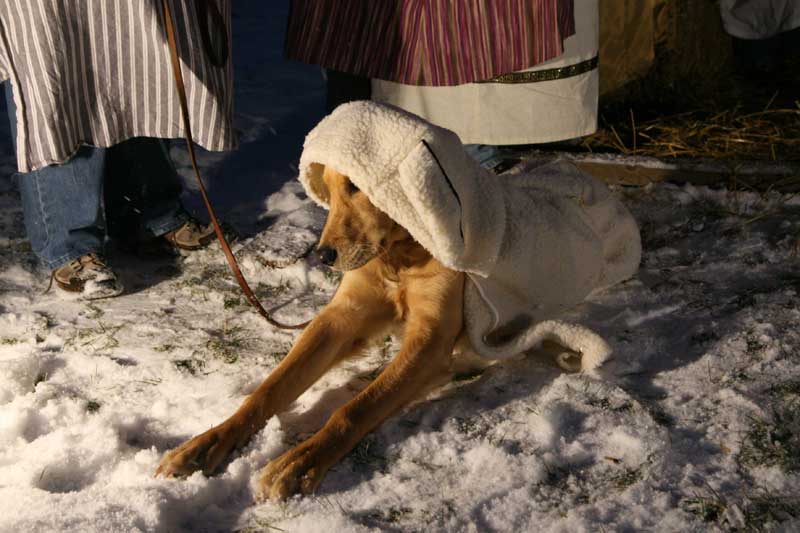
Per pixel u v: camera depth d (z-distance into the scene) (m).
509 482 2.30
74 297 3.03
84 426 2.48
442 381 2.62
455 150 2.48
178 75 2.83
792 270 2.97
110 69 2.95
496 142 3.37
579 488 2.29
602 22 3.88
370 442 2.43
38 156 2.91
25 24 2.84
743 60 4.46
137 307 2.99
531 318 2.77
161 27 2.95
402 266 2.60
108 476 2.36
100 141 2.98
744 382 2.53
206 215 3.44
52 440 2.43
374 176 2.41
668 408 2.47
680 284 2.95
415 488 2.30
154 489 2.27
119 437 2.45
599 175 3.54
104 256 3.07
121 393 2.61
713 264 3.03
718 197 3.37
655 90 4.08
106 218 3.27
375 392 2.47
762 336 2.66
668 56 4.08
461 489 2.30
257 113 4.18
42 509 2.23
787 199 3.31
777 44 4.49
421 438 2.42
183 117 2.84
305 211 3.43
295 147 3.89
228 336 2.84
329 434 2.37
